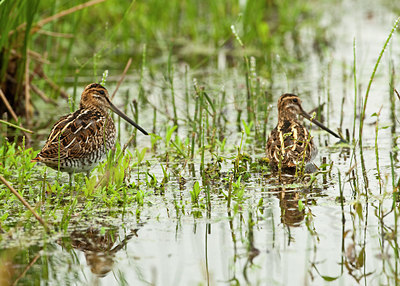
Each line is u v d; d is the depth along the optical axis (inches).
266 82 729.0
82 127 455.8
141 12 905.5
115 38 890.1
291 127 514.3
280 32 909.8
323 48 843.4
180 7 939.3
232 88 728.3
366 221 393.4
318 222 394.9
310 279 334.3
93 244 373.7
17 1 589.6
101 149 467.2
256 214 410.0
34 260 355.9
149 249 367.6
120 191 454.0
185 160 512.7
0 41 584.4
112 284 333.4
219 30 890.1
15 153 510.3
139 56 853.2
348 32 916.6
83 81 762.2
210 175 487.5
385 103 662.5
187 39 916.6
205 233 386.3
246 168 502.0
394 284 328.8
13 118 639.8
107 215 413.4
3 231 388.8
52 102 690.2
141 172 501.0
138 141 589.6
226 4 949.2
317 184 460.4
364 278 334.3
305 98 691.4
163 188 461.4
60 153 443.2
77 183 467.2
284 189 453.4
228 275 339.6
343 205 419.8
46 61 676.1
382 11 1000.2
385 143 550.3
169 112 670.5
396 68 753.0
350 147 544.7
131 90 732.7
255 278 336.2
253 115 618.2
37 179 484.1
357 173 477.4
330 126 607.8
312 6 1032.2
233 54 863.7
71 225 397.7
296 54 851.4
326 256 355.3
